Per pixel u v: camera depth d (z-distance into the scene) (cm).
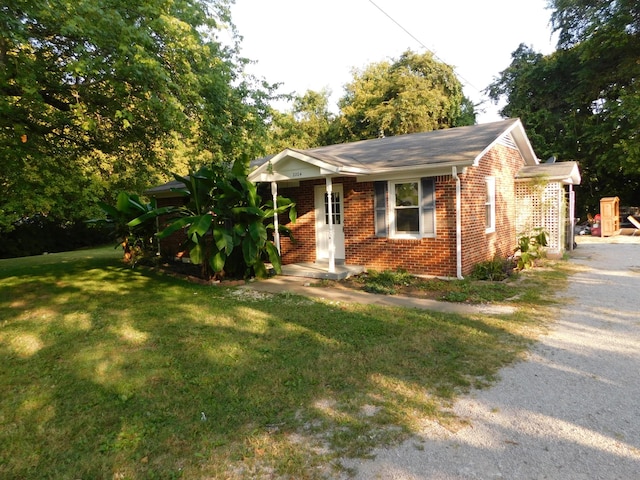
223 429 341
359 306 725
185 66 688
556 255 1273
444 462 289
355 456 299
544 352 488
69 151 995
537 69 2405
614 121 1964
